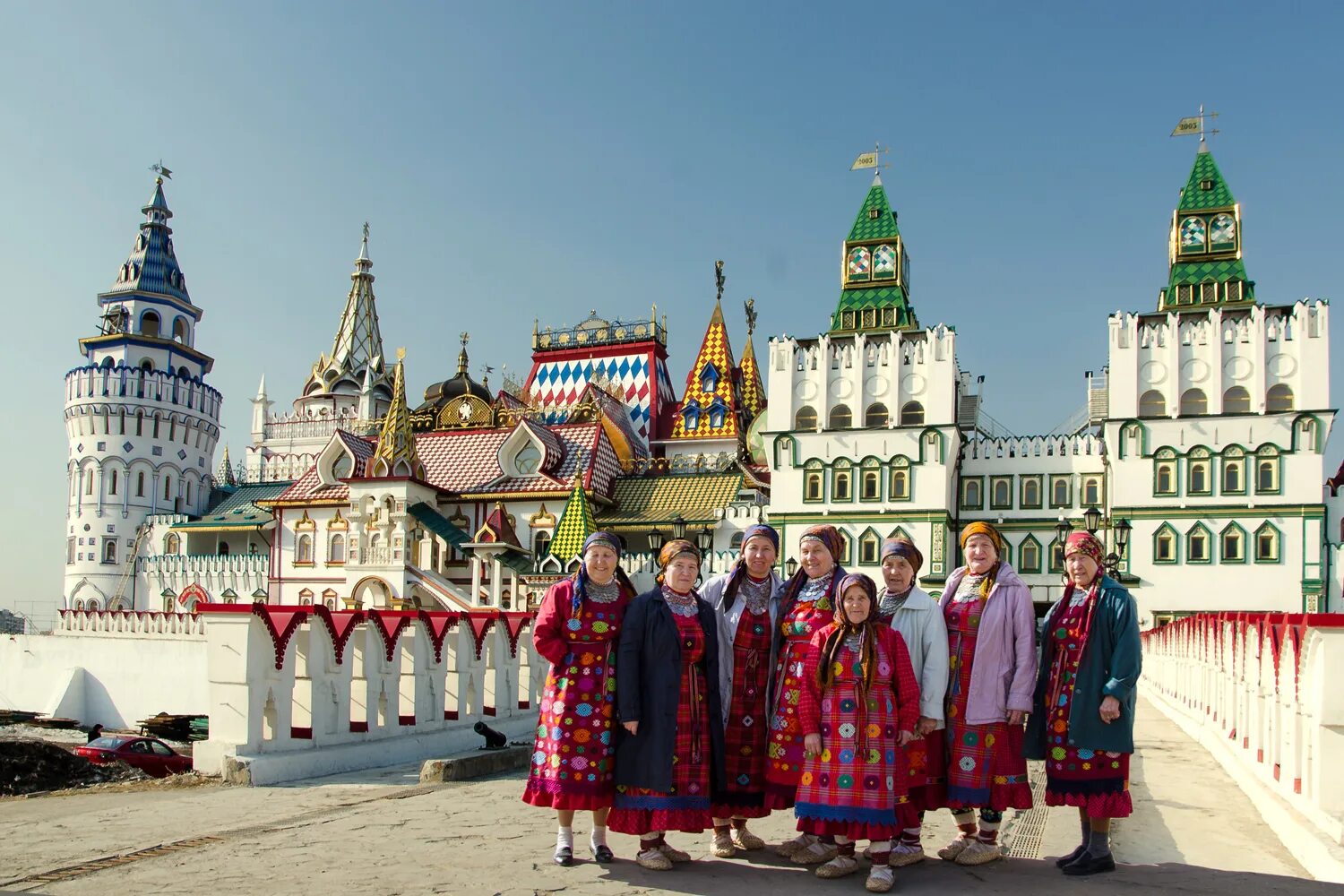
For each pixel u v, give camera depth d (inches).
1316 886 354.3
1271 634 511.8
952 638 410.6
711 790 398.0
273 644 659.4
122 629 2169.0
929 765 406.3
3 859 388.5
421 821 474.0
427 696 811.4
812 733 375.6
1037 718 402.9
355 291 4495.6
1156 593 2406.5
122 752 1136.8
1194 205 2556.6
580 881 361.4
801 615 396.5
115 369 3548.2
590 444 2807.6
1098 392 2923.2
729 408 3142.2
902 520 2573.8
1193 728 884.6
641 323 3336.6
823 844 397.1
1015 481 2610.7
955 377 2608.3
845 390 2662.4
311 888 344.2
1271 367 2406.5
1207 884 360.2
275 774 631.8
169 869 371.6
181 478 3695.9
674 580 396.2
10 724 2018.9
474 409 3011.8
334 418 4163.4
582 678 393.1
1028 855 413.1
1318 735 398.9
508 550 2459.4
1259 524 2367.1
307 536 2790.4
